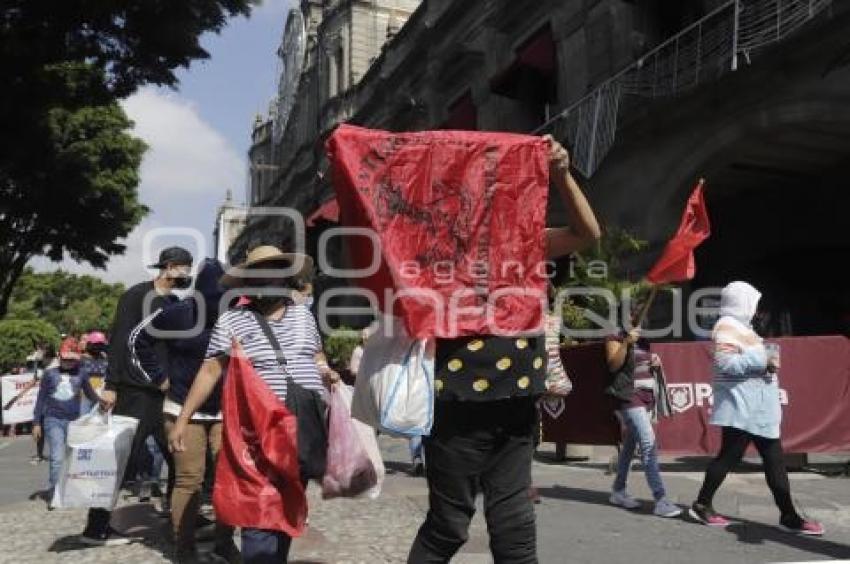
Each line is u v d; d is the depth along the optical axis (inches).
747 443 229.6
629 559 194.1
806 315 559.2
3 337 999.0
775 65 463.5
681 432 337.4
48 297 2679.6
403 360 108.8
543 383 113.8
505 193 113.8
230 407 149.4
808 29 438.9
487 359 108.9
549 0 737.0
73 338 339.6
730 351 221.9
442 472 110.7
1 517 269.3
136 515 269.6
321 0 1776.6
